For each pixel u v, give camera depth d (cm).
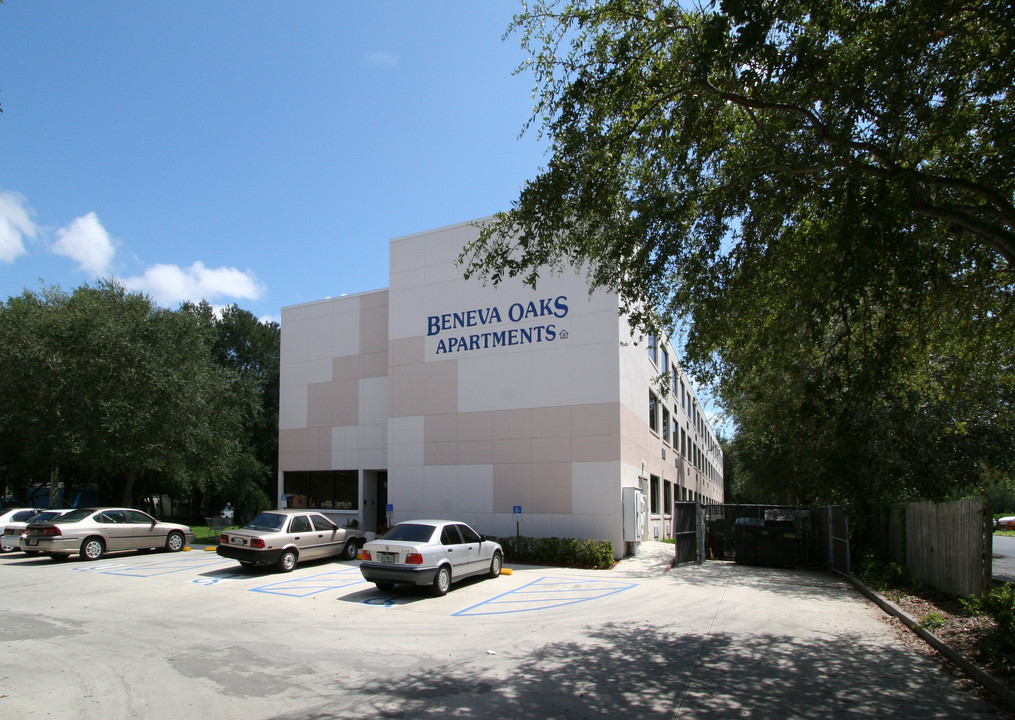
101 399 2438
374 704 637
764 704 641
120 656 812
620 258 1002
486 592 1311
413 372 2247
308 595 1263
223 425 3050
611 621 1040
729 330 963
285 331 2716
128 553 1967
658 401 2722
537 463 2000
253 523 1639
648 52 839
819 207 838
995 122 743
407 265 2320
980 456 1598
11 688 681
